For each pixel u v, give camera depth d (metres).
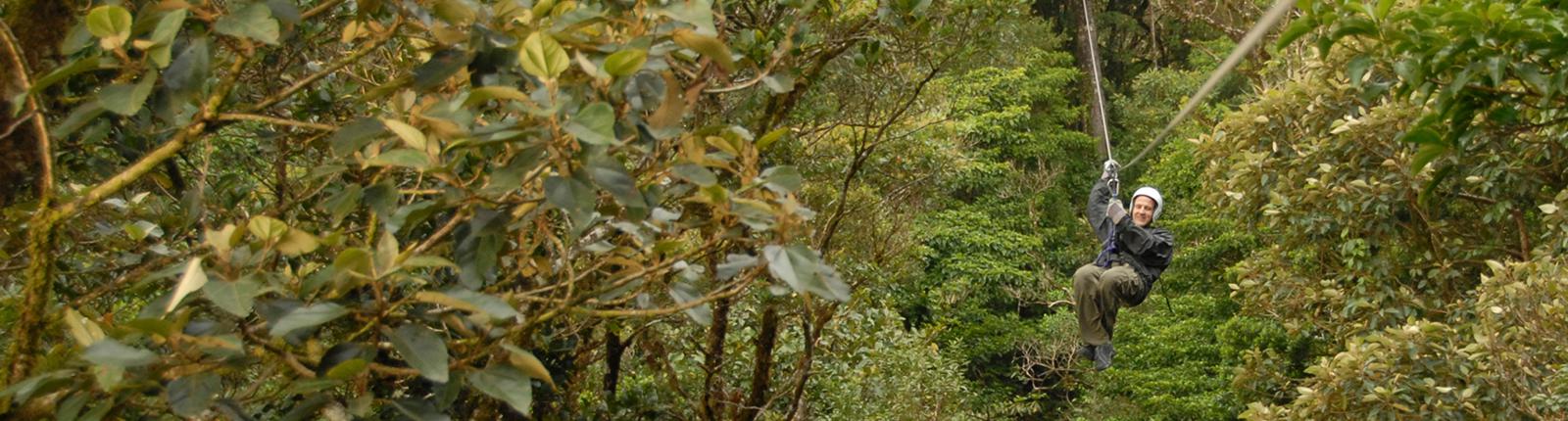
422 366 2.32
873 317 9.00
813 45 5.61
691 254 3.02
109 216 3.88
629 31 2.81
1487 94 4.23
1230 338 18.84
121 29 2.35
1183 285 22.25
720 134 2.79
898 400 11.31
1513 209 11.07
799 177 2.74
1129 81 32.09
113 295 3.75
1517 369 8.52
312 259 3.42
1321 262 12.05
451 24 2.75
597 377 7.66
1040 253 26.95
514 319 3.12
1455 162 10.25
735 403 6.84
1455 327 9.59
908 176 9.56
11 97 3.14
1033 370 24.33
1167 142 25.22
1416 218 11.49
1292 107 11.76
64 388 2.32
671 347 7.93
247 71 4.32
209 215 4.36
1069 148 29.50
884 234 8.95
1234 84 26.34
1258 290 12.43
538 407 5.54
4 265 3.55
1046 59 30.09
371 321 2.38
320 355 2.63
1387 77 10.95
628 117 2.74
